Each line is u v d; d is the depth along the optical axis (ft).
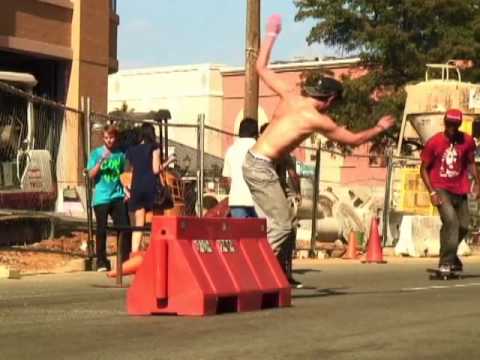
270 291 25.76
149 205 35.78
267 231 26.94
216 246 24.98
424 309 25.72
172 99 186.39
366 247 56.18
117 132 38.17
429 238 57.26
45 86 74.28
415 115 72.49
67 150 58.65
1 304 26.32
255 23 51.21
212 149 177.47
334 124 26.32
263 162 26.91
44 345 19.34
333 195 64.08
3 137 49.52
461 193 36.99
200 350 18.88
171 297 23.85
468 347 19.80
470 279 37.11
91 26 74.43
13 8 67.05
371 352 18.95
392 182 65.67
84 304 26.37
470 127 70.18
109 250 46.39
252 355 18.40
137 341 19.89
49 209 50.06
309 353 18.70
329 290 31.89
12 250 42.63
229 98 181.06
